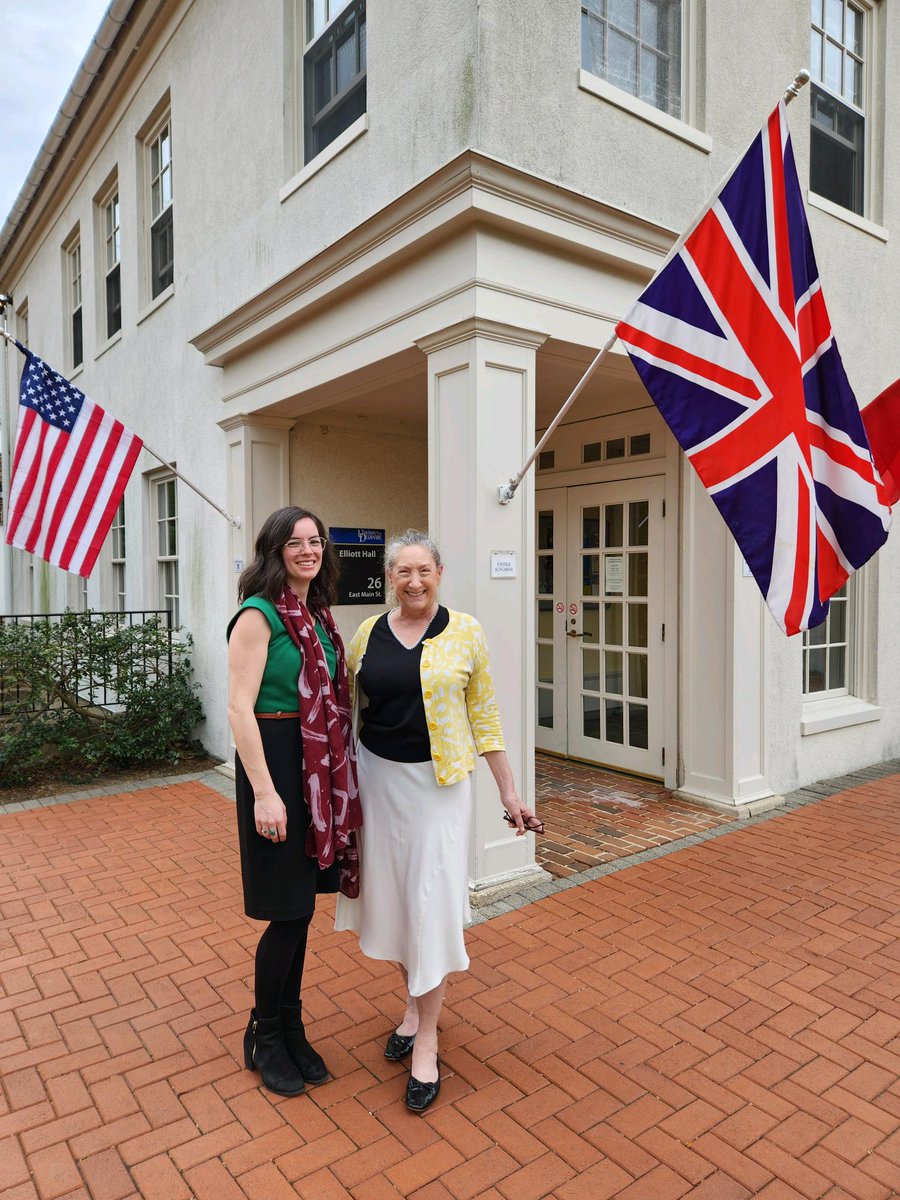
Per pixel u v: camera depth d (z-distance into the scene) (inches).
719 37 195.8
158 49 295.7
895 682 275.3
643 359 125.1
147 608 329.4
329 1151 88.9
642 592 239.1
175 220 288.7
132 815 214.5
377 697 98.2
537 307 158.7
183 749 283.3
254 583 96.5
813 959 132.2
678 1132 91.7
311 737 93.9
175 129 286.4
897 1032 111.7
